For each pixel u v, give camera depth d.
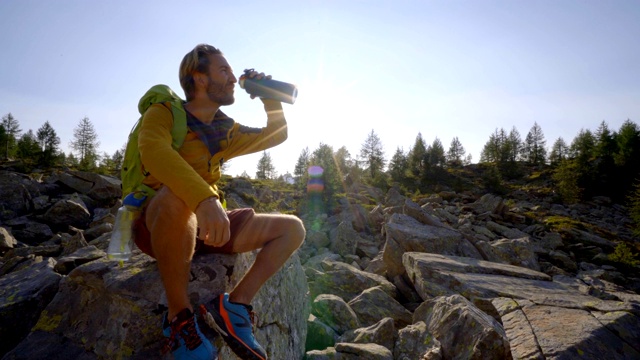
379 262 11.73
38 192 23.39
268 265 2.41
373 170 102.00
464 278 8.07
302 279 5.38
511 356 4.63
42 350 2.91
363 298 7.43
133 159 2.30
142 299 2.79
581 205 64.38
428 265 8.91
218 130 2.46
